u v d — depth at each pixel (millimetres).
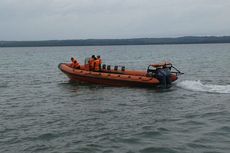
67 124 12258
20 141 10391
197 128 11414
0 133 11242
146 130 11273
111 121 12594
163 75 19422
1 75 30766
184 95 17547
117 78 20547
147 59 57656
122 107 15086
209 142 9898
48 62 53156
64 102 16594
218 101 15773
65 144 10055
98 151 9445
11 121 12844
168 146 9680
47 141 10367
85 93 18922
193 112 13781
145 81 19703
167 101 16188
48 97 18156
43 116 13617
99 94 18469
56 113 14133
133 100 16641
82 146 9836
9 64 48500
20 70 36344
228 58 53562
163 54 80500
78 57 73625
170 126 11734
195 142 9930
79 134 10992
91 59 22297
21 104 16312
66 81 24812
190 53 83250
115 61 52781
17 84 23938
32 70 36062
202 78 25125
